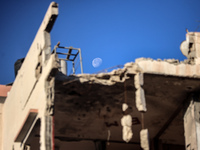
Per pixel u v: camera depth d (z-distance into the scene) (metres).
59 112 29.73
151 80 28.78
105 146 32.53
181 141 33.22
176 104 30.67
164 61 28.83
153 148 32.94
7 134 34.00
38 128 27.84
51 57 25.88
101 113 30.22
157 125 32.09
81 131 31.55
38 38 28.39
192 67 29.14
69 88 27.97
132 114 30.86
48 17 26.92
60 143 31.75
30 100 28.67
